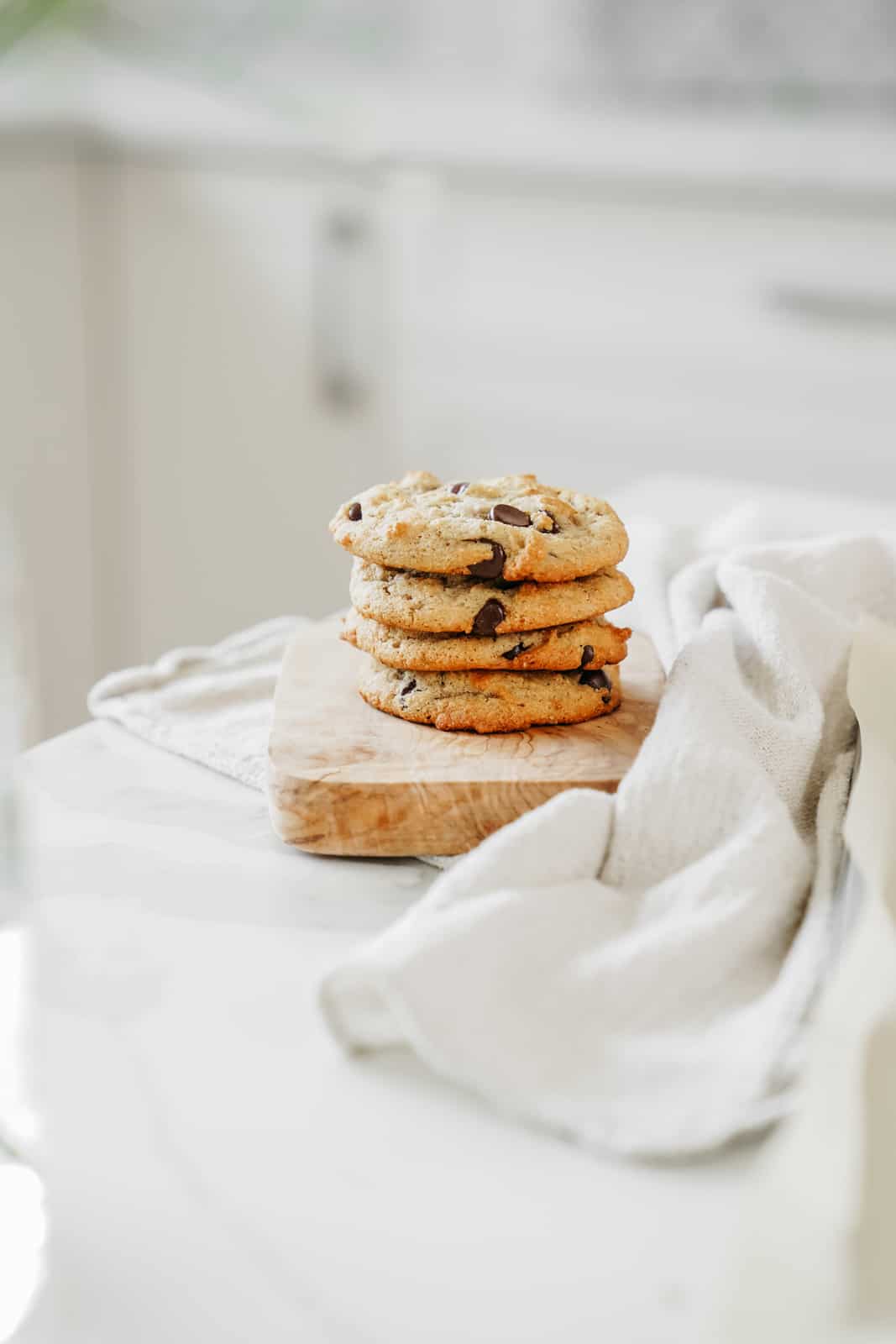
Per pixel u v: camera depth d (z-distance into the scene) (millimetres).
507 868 581
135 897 607
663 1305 483
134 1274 491
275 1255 492
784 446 1479
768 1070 522
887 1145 498
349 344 1607
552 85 1731
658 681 704
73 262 1599
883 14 1566
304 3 1784
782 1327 475
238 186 1573
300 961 579
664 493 939
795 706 667
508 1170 511
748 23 1634
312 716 670
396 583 666
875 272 1370
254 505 1716
